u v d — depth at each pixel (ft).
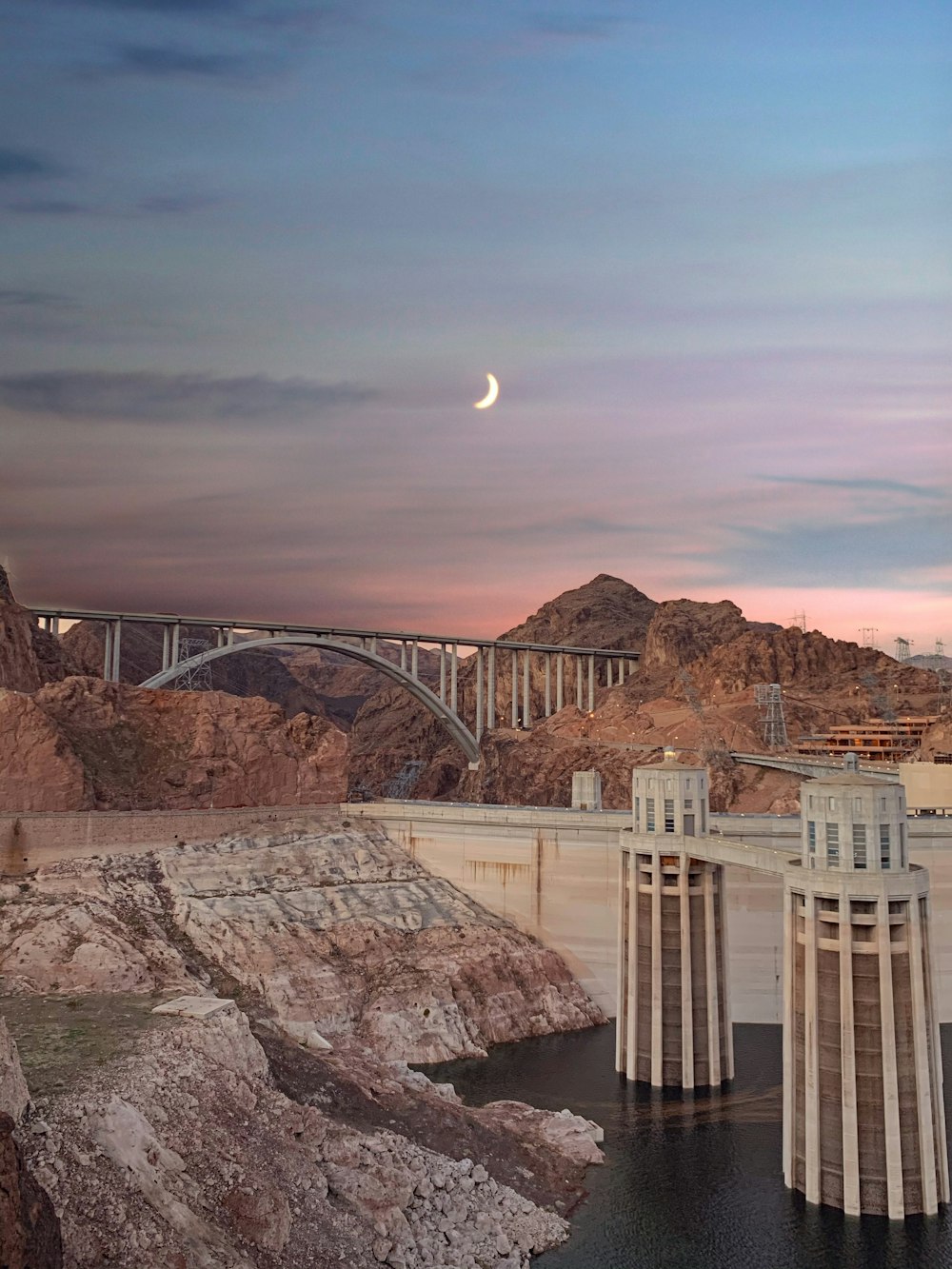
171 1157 244.63
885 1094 326.03
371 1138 297.94
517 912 570.87
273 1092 287.89
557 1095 424.87
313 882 563.89
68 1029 287.07
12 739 545.03
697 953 434.71
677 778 438.81
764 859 390.83
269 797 627.87
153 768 607.37
